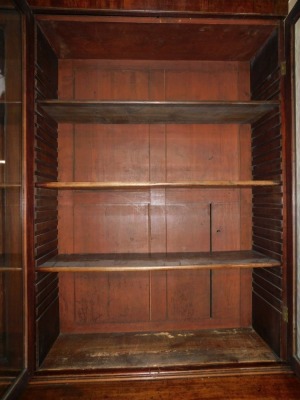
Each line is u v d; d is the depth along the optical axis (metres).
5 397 1.21
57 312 1.80
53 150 1.76
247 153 1.92
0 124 1.40
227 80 1.91
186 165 1.90
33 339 1.43
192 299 1.90
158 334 1.83
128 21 1.48
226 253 1.82
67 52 1.78
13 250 1.40
